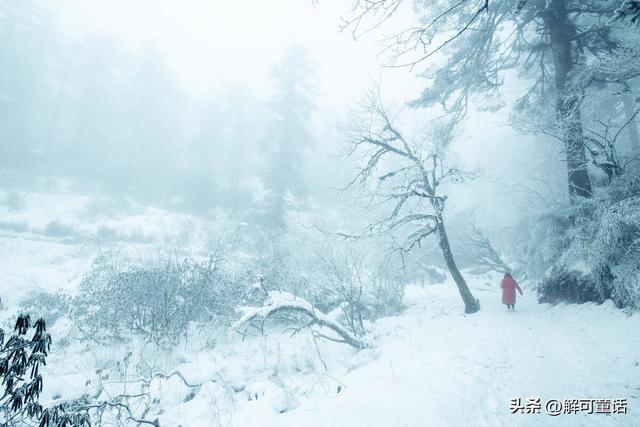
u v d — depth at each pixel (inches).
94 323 369.1
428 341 348.5
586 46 481.7
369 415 170.1
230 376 301.3
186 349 365.4
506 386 209.3
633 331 275.9
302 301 390.9
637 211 322.3
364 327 460.1
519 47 525.7
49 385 263.9
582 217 398.3
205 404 242.4
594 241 360.2
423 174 508.7
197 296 416.2
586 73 396.5
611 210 346.0
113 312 379.6
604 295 362.6
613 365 228.8
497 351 279.6
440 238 505.7
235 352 365.1
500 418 169.5
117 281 399.9
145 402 237.0
